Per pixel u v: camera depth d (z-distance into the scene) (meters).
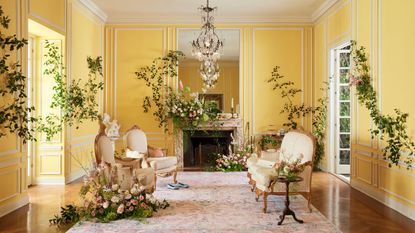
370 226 4.05
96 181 4.48
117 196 4.27
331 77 7.25
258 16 8.25
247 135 8.33
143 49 8.34
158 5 7.44
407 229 3.95
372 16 5.34
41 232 3.83
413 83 4.28
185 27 8.36
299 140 5.14
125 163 5.23
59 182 6.29
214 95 8.71
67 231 3.84
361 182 5.78
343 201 5.18
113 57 8.35
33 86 6.21
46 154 6.30
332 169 7.38
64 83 6.21
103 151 5.04
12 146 4.64
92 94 7.44
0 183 4.39
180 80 8.45
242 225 4.06
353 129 6.08
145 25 8.37
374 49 5.28
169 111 8.16
